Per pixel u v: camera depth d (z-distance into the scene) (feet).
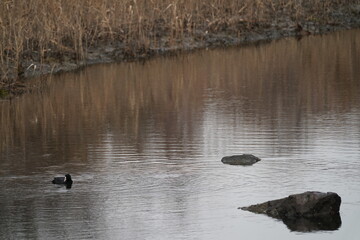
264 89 110.83
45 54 126.93
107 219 61.36
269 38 155.63
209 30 150.92
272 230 59.41
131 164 74.59
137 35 139.95
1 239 57.98
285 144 80.48
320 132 84.99
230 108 98.68
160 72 124.57
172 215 62.08
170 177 70.59
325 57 135.95
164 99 105.19
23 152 79.77
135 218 61.46
